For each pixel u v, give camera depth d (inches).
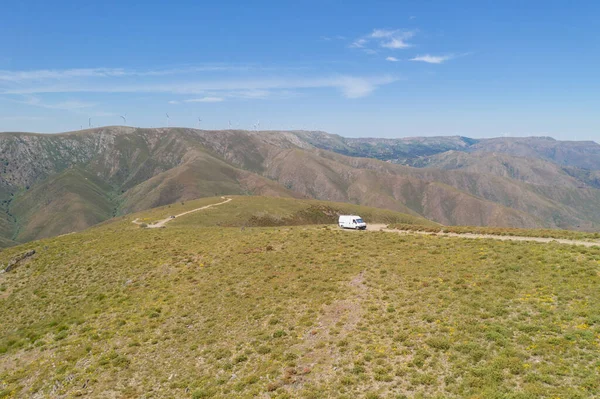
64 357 1140.5
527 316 936.3
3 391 1023.0
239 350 1027.3
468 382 729.0
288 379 851.4
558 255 1298.0
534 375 716.7
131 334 1219.2
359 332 1000.2
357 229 2405.3
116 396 920.9
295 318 1144.2
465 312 998.4
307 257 1678.2
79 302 1577.3
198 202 6579.7
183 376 956.6
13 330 1438.2
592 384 668.1
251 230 2516.0
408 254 1555.1
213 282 1539.1
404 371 804.0
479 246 1547.7
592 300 954.1
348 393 770.2
